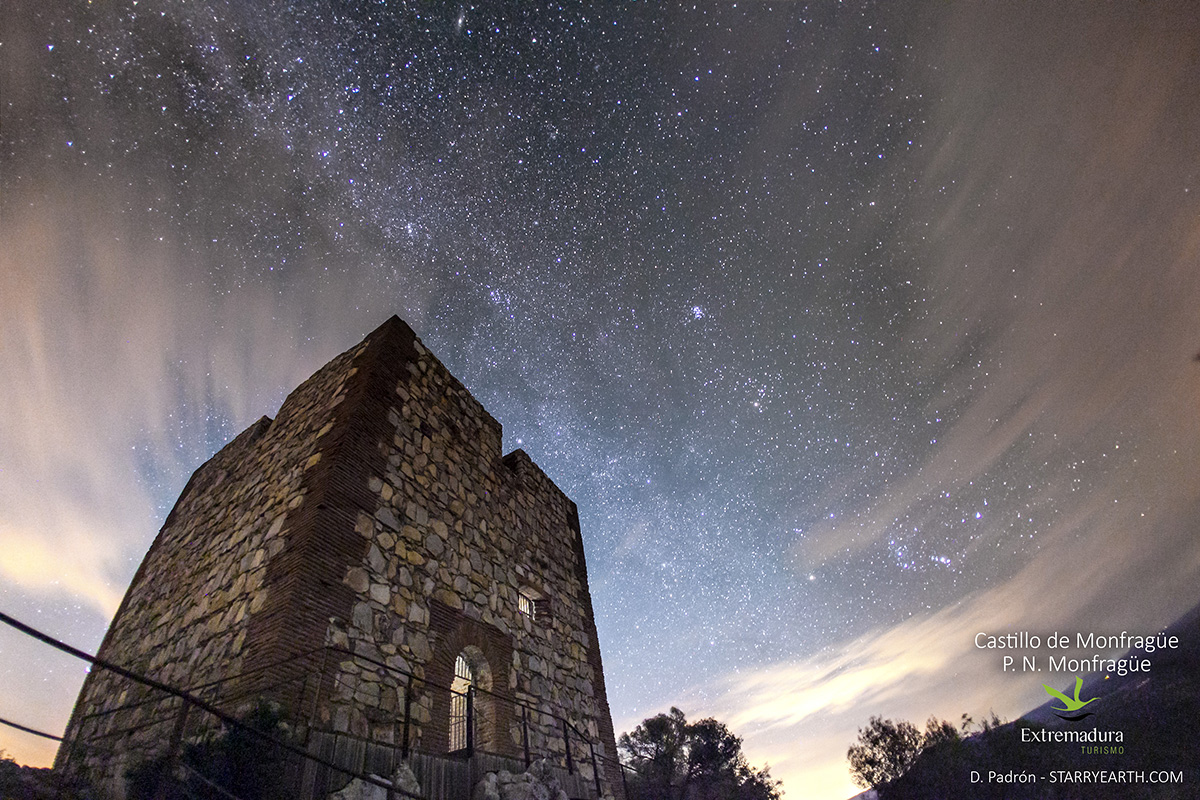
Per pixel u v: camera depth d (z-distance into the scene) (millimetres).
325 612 6316
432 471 9086
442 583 8164
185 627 7785
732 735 25766
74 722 8914
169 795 4207
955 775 22422
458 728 7867
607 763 9719
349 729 5855
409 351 9891
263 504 8172
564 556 12016
